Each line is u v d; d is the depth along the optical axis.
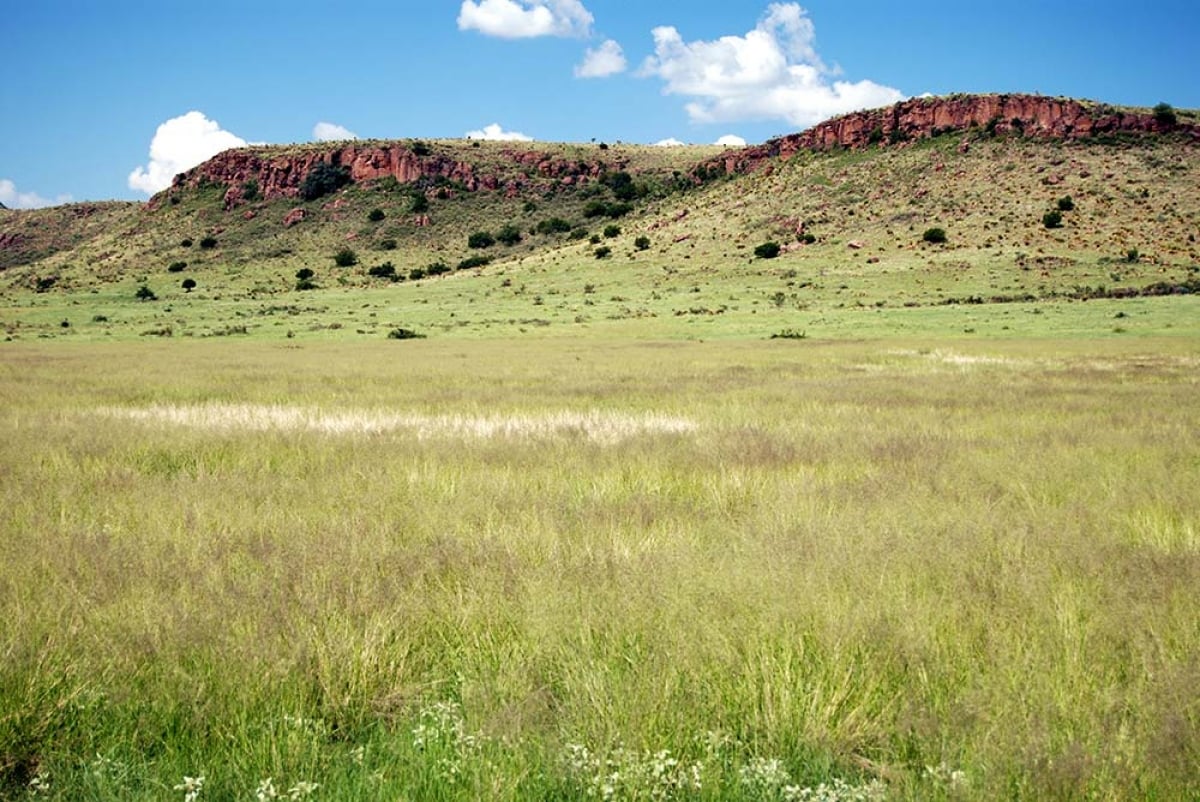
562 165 183.00
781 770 3.39
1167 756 3.31
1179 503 7.86
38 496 8.48
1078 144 119.44
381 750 3.65
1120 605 4.86
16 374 28.17
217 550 6.33
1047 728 3.55
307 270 131.38
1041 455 10.87
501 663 4.29
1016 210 101.62
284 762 3.45
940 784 3.28
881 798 3.24
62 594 5.19
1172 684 3.84
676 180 173.12
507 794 3.21
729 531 6.91
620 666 4.23
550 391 21.94
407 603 5.00
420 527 7.20
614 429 13.99
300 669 4.12
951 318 60.31
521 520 7.25
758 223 117.44
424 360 36.75
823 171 133.50
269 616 4.71
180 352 44.69
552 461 10.76
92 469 10.26
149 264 147.12
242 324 75.38
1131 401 18.33
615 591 5.11
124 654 4.30
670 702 3.82
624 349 44.41
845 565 5.64
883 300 75.19
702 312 73.81
